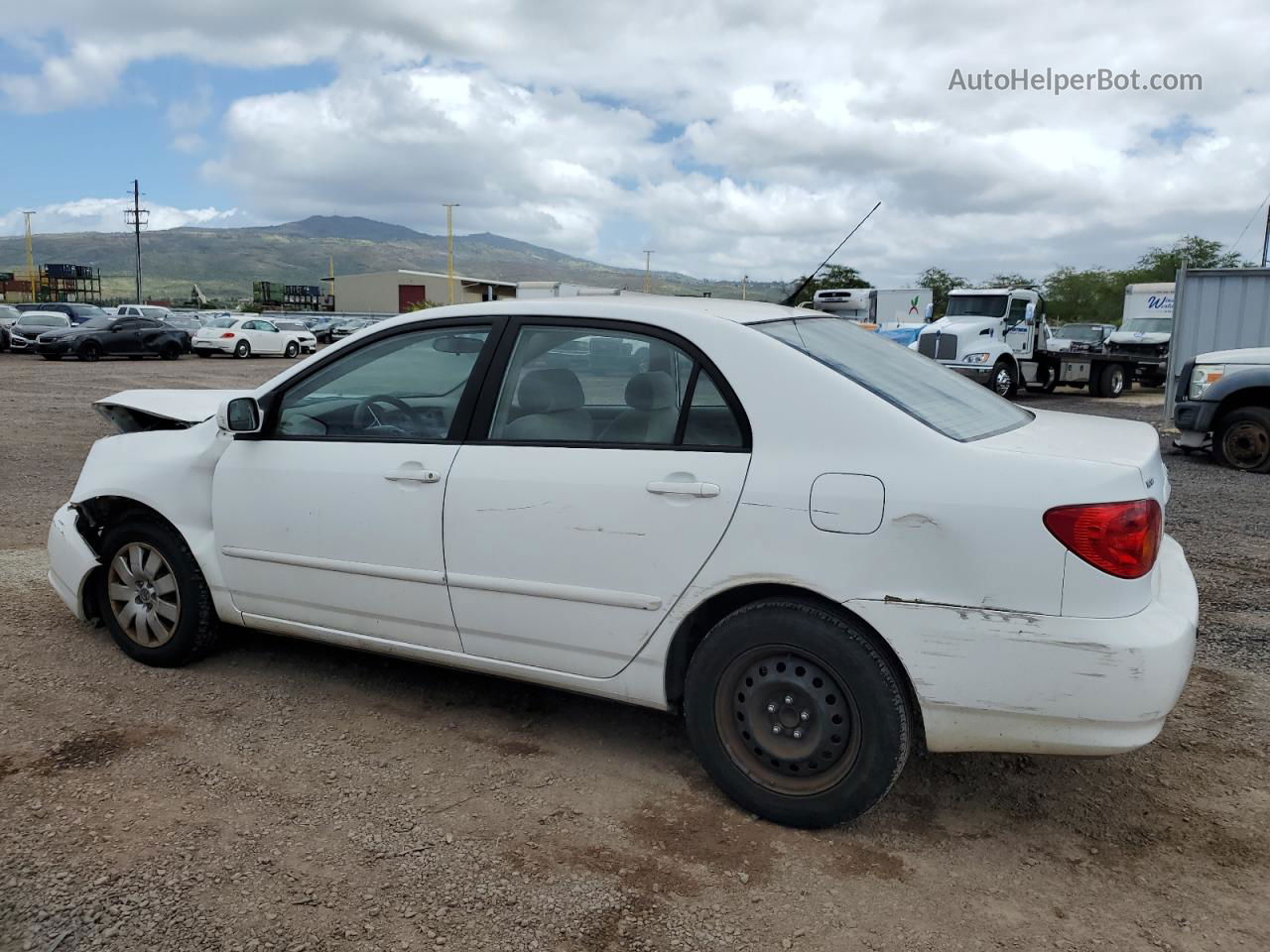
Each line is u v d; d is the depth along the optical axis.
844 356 3.39
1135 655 2.73
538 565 3.42
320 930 2.60
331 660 4.61
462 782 3.45
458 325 3.75
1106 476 2.79
